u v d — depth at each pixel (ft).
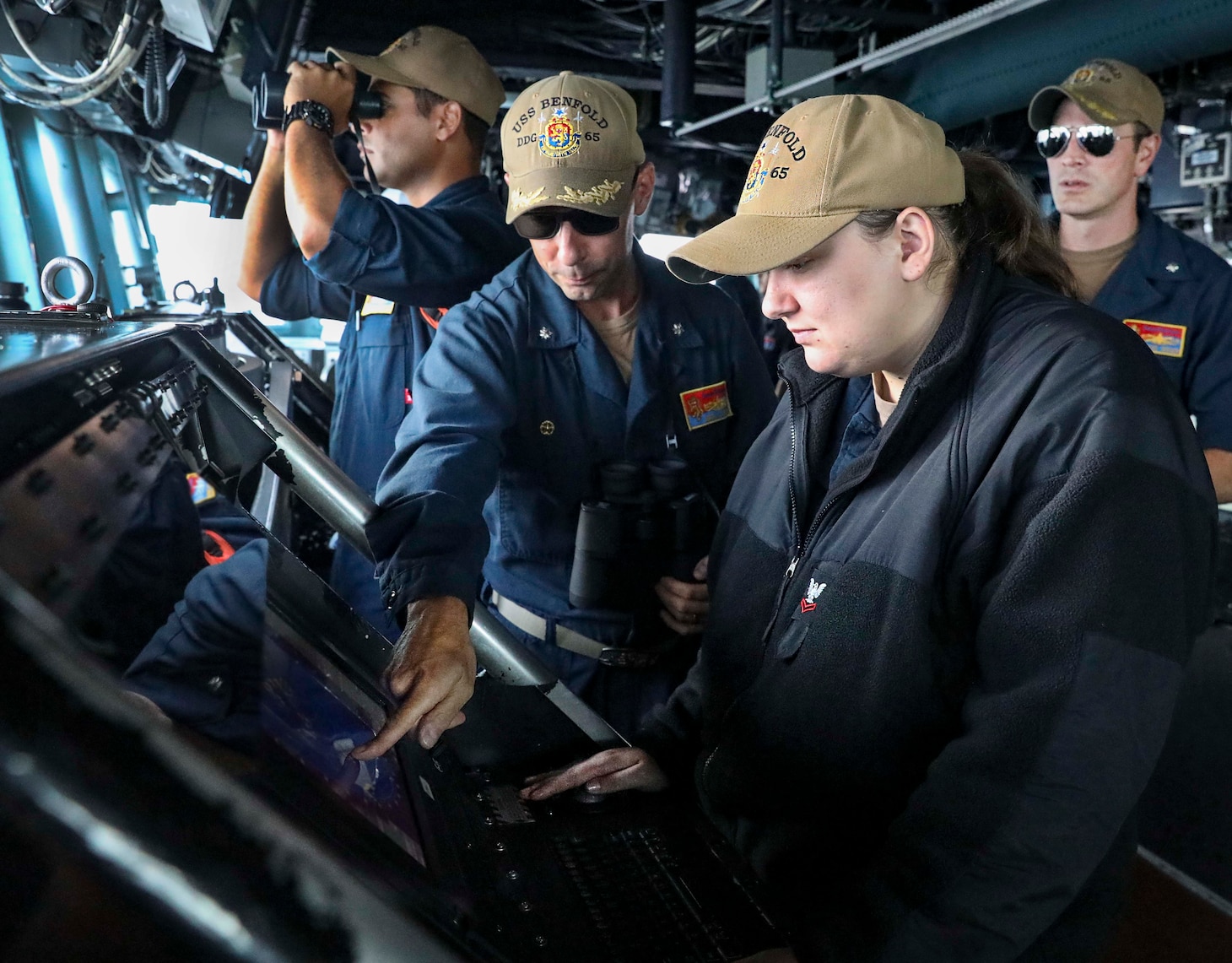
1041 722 3.04
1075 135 7.97
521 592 6.36
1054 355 3.34
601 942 3.16
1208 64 14.94
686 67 15.89
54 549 2.01
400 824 2.88
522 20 17.30
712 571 4.88
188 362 4.68
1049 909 3.04
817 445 4.27
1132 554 3.03
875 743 3.65
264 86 6.90
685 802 4.16
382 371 7.38
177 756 1.52
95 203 14.11
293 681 3.05
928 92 14.58
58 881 1.40
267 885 1.56
